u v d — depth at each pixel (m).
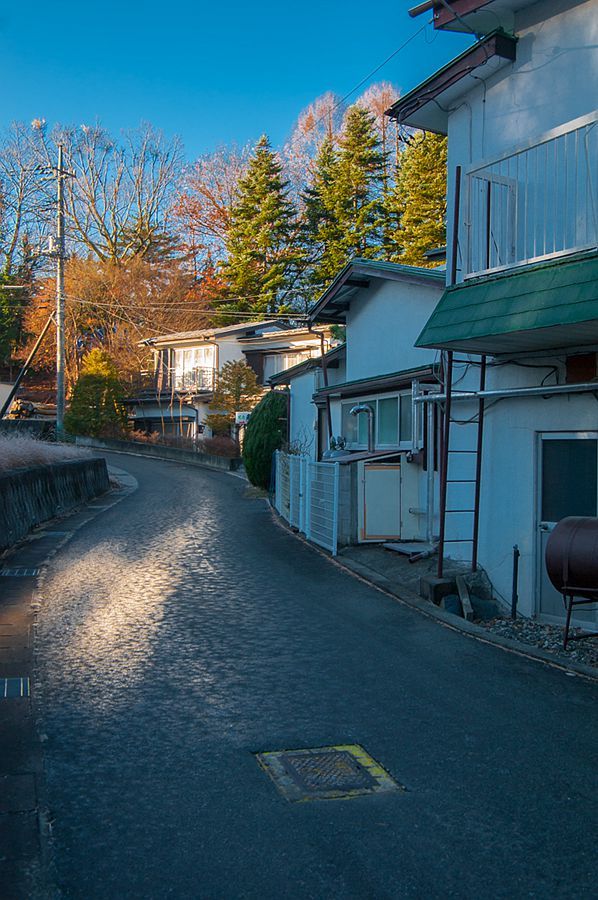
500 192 9.88
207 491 25.31
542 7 9.50
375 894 3.51
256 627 8.46
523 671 7.00
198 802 4.40
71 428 43.00
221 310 45.16
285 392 23.98
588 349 8.76
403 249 36.22
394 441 14.79
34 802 4.37
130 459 37.53
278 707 6.01
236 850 3.88
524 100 9.75
